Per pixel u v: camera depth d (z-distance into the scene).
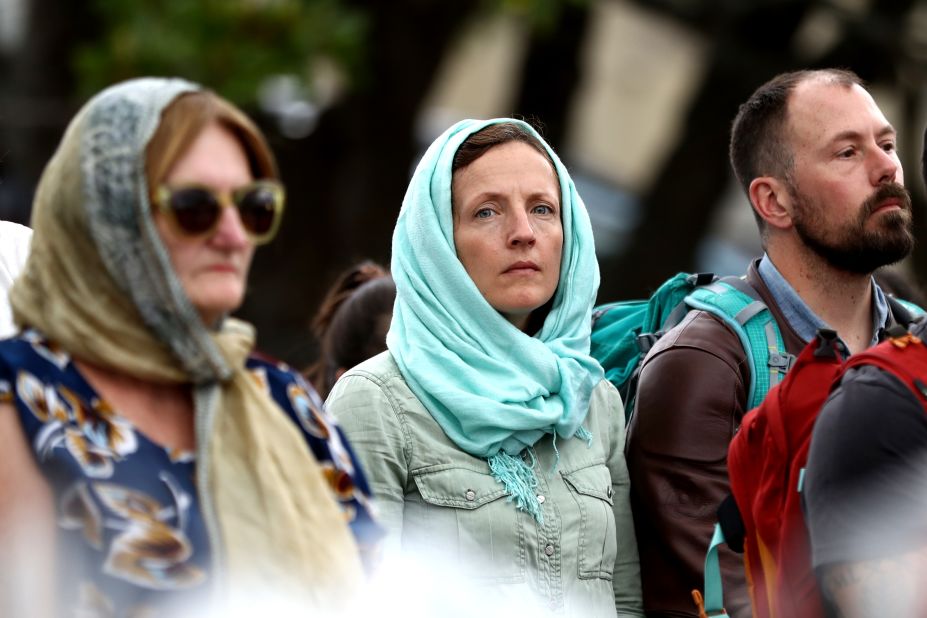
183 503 8.22
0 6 34.22
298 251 34.97
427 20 34.28
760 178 13.10
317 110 35.12
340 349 14.26
